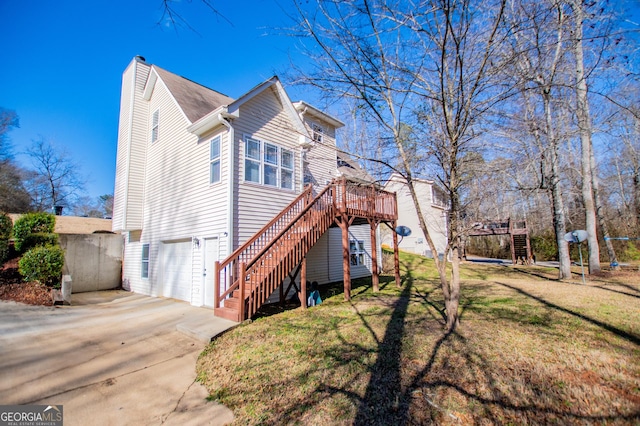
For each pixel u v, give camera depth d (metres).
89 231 17.44
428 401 3.09
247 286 6.93
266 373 4.01
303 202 9.94
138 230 12.23
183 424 3.03
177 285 9.91
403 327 5.64
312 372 3.92
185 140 10.16
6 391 3.74
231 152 8.49
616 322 5.45
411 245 24.33
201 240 9.02
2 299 8.70
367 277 14.26
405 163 5.62
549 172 11.62
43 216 12.00
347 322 6.22
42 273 9.45
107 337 5.82
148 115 12.52
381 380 3.59
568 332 4.98
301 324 6.22
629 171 20.75
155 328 6.38
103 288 12.87
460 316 6.27
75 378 4.09
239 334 5.73
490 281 11.88
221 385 3.80
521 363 3.83
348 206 9.62
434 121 5.53
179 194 10.18
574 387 3.19
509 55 4.82
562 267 11.95
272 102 10.22
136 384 3.91
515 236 22.23
